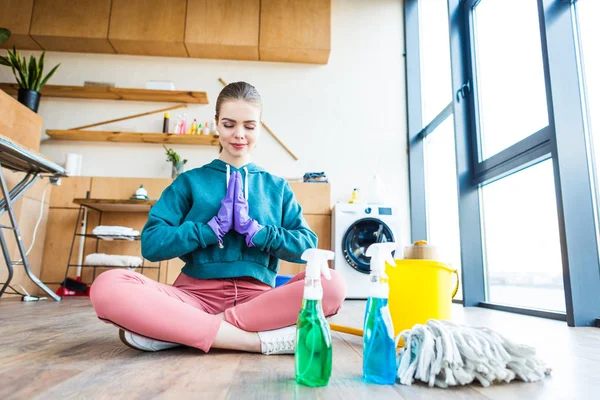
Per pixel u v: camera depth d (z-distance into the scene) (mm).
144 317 993
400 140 4262
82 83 4145
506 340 892
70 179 3744
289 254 1206
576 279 1910
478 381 862
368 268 3422
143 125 4109
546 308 2295
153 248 1131
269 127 4195
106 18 3980
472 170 3082
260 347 1081
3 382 782
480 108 3111
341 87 4328
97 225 3721
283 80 4297
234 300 1219
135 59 4227
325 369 793
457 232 3367
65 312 2119
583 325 1859
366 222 3588
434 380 815
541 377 886
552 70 2119
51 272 3607
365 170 4180
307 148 4180
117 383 785
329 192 3842
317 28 4117
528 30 2559
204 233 1145
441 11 3867
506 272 2734
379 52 4426
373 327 848
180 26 4012
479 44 3170
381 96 4336
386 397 726
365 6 4520
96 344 1212
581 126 2082
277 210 1326
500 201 2814
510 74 2734
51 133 3834
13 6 3945
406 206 4137
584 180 2031
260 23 4074
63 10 3965
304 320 816
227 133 1265
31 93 3643
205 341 1039
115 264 3385
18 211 3242
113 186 3760
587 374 942
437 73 3916
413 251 1420
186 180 1315
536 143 2295
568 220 1977
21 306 2395
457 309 2723
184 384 785
